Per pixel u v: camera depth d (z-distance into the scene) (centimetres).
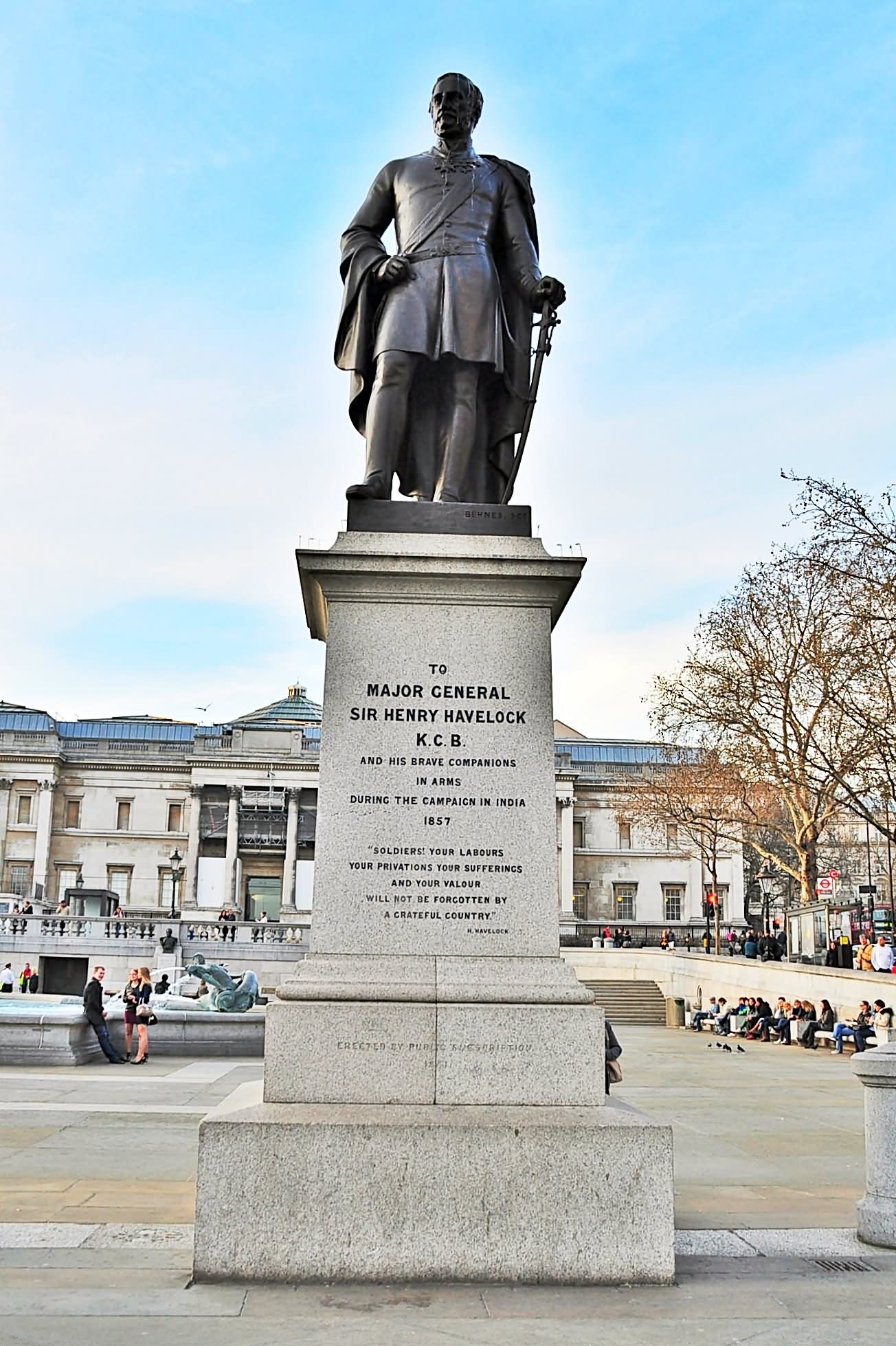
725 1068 2461
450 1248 580
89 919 5822
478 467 826
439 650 712
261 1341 488
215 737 10331
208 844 10188
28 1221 710
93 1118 1276
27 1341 485
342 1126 587
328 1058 630
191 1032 2186
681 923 10094
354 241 847
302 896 9994
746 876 10519
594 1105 629
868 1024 2812
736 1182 930
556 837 692
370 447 789
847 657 3791
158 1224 700
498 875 684
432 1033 634
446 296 812
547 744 704
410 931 673
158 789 10381
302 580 749
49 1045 1967
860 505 3519
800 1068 2466
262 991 5688
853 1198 851
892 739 3684
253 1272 573
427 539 738
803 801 4534
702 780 5538
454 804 691
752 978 4209
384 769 694
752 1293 571
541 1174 587
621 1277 582
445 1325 514
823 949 4109
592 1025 639
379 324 827
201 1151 583
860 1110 1585
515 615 720
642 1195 589
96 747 10462
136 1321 512
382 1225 580
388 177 861
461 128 855
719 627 4297
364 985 646
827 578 3766
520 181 867
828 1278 601
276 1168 582
